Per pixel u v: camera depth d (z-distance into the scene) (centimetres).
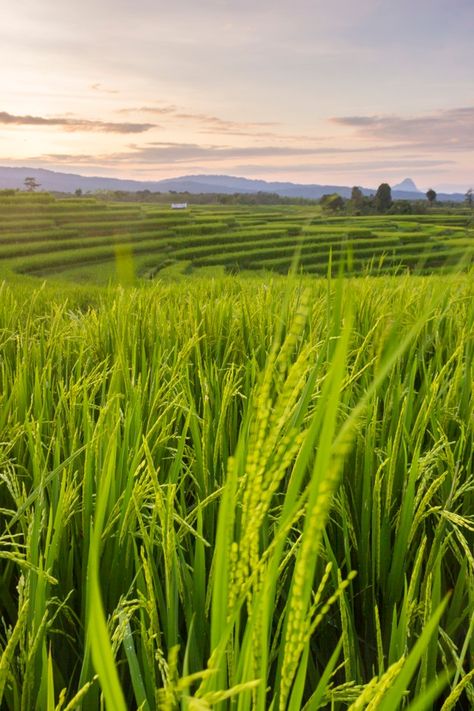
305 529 49
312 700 76
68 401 258
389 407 238
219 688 73
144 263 6606
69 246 8512
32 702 123
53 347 335
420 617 143
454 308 384
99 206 10856
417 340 338
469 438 228
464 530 193
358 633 174
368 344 285
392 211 12306
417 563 122
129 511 159
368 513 180
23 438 229
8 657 98
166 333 392
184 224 9756
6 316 464
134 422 214
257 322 396
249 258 7181
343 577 185
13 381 305
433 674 130
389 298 360
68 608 145
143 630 117
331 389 48
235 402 258
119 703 49
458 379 227
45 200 10688
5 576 167
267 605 59
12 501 211
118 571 157
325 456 48
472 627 119
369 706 63
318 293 398
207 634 141
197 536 142
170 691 48
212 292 607
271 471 51
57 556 164
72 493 168
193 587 150
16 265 6988
